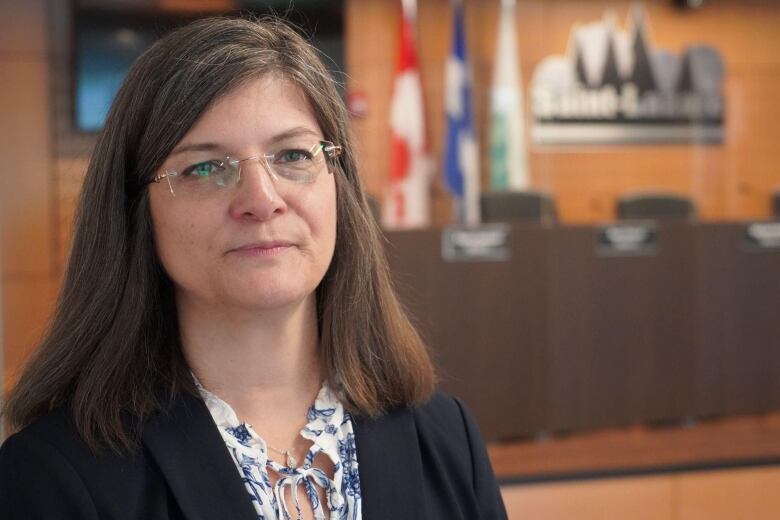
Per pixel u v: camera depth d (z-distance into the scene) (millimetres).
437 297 4340
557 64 7211
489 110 6957
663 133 7391
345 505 1027
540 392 4516
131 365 1021
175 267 1019
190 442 996
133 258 1034
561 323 4543
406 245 4289
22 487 952
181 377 1036
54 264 5930
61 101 5988
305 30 1142
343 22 6559
